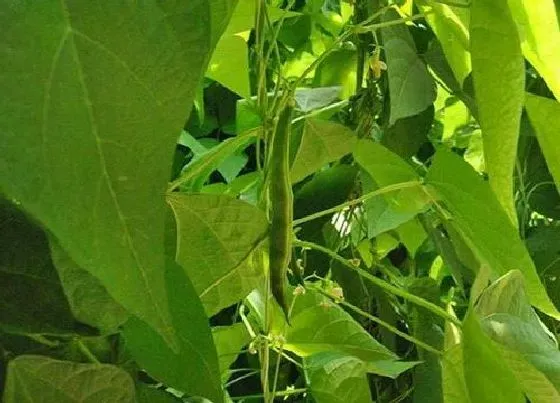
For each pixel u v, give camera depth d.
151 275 0.16
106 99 0.17
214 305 0.34
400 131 0.49
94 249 0.16
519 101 0.28
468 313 0.29
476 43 0.29
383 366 0.43
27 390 0.25
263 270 0.34
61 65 0.16
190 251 0.33
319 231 0.52
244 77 0.42
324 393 0.44
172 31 0.17
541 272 0.59
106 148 0.16
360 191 0.51
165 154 0.17
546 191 0.60
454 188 0.35
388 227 0.43
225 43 0.41
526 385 0.32
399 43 0.42
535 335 0.33
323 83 0.56
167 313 0.16
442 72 0.46
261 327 0.41
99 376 0.26
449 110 0.60
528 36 0.30
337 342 0.40
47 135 0.16
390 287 0.38
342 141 0.43
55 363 0.25
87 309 0.23
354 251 0.53
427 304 0.37
